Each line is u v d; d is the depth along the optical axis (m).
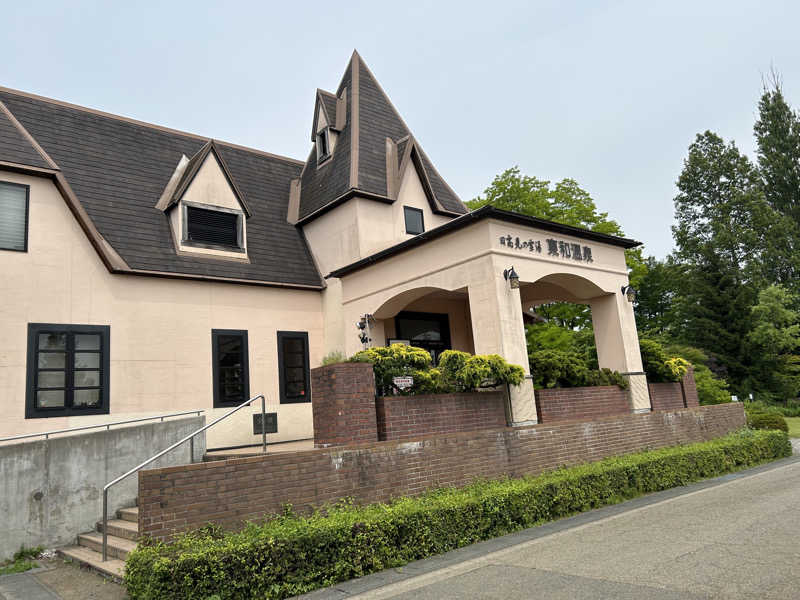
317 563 6.42
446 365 10.55
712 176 42.78
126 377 12.36
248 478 7.18
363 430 8.78
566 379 12.88
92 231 12.32
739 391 33.12
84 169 13.74
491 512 8.20
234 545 6.01
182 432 10.93
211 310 13.94
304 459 7.76
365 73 19.39
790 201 44.66
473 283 11.94
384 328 14.97
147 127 16.08
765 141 46.69
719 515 8.48
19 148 11.94
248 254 15.21
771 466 13.81
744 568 5.73
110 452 9.98
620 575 5.80
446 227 12.33
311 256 16.84
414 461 8.95
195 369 13.37
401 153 17.53
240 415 13.77
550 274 12.76
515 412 11.00
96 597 6.66
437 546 7.43
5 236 11.48
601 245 14.32
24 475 9.02
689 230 43.88
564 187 26.55
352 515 7.18
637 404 13.79
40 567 8.34
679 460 12.06
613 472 10.47
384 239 16.06
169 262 13.45
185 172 15.15
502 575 6.17
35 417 11.09
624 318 14.32
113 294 12.54
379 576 6.58
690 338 36.06
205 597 5.63
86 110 15.03
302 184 18.61
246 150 18.22
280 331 15.11
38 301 11.55
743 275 37.94
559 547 7.24
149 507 6.37
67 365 11.66
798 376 33.03
